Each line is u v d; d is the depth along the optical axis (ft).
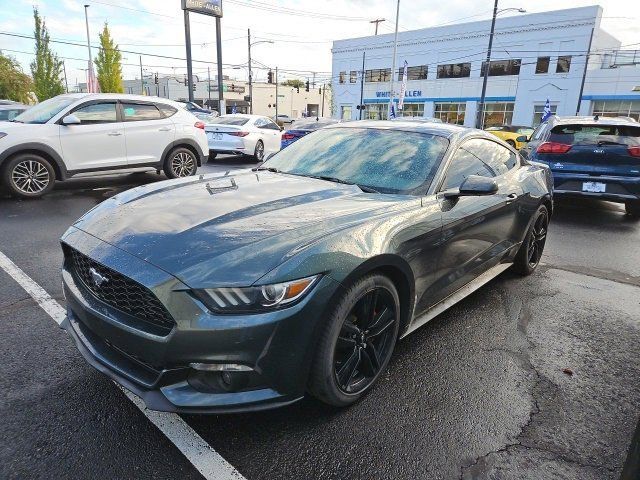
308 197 9.37
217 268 6.67
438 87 145.38
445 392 8.83
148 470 6.70
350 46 165.37
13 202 23.93
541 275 15.79
